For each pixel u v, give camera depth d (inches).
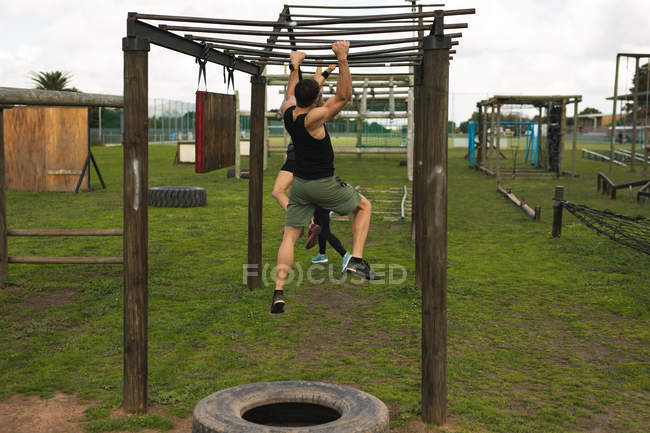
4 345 219.1
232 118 251.1
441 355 159.5
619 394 181.5
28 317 254.7
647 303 280.2
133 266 165.6
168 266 358.0
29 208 601.9
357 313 268.4
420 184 304.8
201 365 200.2
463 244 439.8
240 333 236.4
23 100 285.0
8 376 189.5
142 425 157.4
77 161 754.8
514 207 650.8
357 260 181.3
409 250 416.2
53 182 756.6
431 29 163.3
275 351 217.9
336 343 227.9
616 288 309.1
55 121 749.9
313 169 169.5
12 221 515.8
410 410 167.2
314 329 244.4
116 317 254.5
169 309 269.9
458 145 2308.1
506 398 177.9
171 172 1072.8
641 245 385.4
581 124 3211.1
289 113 169.2
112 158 1417.3
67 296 289.7
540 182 951.6
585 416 165.6
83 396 175.2
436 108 159.2
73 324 246.4
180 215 573.3
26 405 168.2
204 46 204.7
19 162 761.6
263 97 297.7
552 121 1098.7
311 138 165.9
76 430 153.9
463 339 231.9
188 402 172.4
